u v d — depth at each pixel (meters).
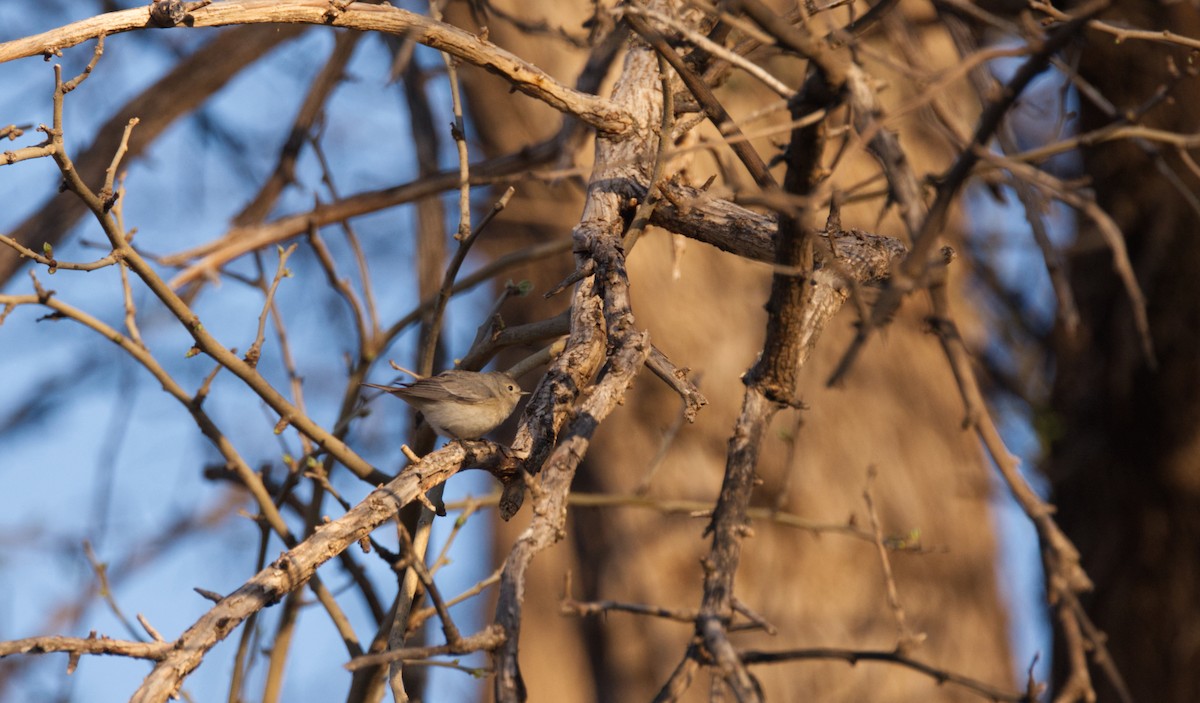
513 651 4.83
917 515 13.90
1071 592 4.89
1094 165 12.99
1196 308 12.61
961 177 5.16
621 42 10.57
